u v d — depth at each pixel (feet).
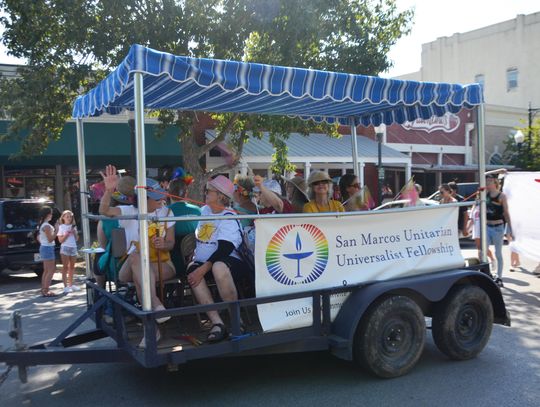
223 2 36.99
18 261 33.73
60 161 52.65
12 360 13.82
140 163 12.60
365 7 40.19
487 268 18.66
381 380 15.64
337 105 20.33
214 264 14.83
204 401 14.33
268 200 16.31
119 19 34.40
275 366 17.06
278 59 35.32
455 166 77.56
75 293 30.81
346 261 15.70
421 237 17.39
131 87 15.66
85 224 18.84
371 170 74.95
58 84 35.32
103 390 15.31
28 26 34.68
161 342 14.07
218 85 13.15
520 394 14.53
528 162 82.74
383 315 15.40
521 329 21.18
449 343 16.96
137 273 14.37
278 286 14.57
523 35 123.75
